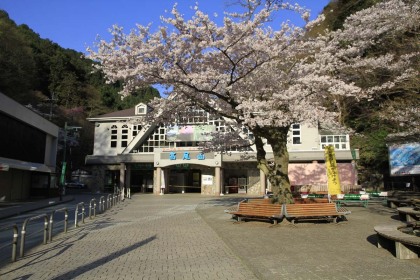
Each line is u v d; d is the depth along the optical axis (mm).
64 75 76250
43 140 37344
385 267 6566
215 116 15648
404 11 14891
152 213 18812
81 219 16281
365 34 15523
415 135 19125
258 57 13320
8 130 28672
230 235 10664
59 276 6742
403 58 16688
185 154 39438
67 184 60844
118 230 12734
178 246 9586
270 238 10031
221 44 12203
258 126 13914
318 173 32062
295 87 13578
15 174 31406
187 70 13164
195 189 45094
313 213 12742
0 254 8891
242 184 41938
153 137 42844
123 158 41375
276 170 14375
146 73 12281
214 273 6766
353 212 16406
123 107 76000
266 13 11914
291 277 6020
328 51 14938
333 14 26391
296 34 13125
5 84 47969
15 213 19188
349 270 6383
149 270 7070
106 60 12383
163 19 11789
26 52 54469
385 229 8305
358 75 16953
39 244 10203
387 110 19703
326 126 17859
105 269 7215
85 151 60688
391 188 34062
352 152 33781
